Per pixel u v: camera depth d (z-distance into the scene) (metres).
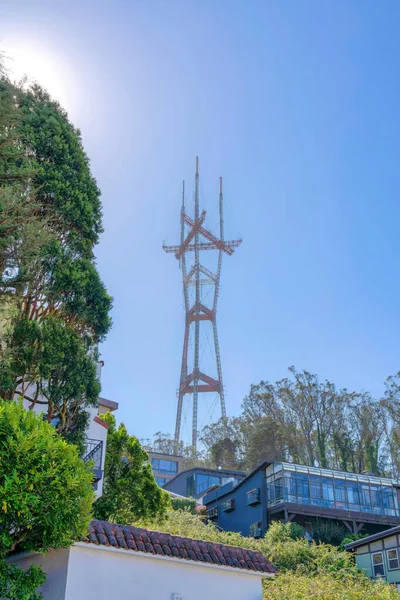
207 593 11.41
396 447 64.69
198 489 52.78
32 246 14.21
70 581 10.11
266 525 39.81
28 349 15.63
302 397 69.00
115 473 23.27
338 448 65.19
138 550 10.82
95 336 17.81
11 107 15.15
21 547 9.54
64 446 9.36
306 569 23.53
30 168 15.10
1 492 8.18
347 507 40.34
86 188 18.88
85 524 9.45
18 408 9.59
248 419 72.75
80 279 17.27
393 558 28.75
